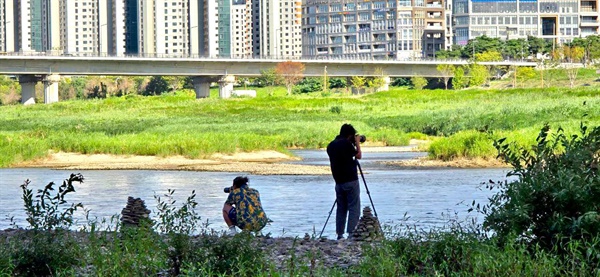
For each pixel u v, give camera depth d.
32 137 68.81
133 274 13.82
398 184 38.25
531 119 85.00
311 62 195.50
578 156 14.73
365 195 33.06
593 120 75.25
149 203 30.55
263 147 63.72
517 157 15.56
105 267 14.12
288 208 28.52
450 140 55.38
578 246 13.50
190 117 112.75
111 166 53.69
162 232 16.58
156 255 14.66
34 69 168.25
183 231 16.38
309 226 23.55
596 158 14.79
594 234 13.73
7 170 51.38
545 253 13.80
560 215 14.04
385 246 14.68
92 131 83.75
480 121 88.25
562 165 14.85
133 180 42.53
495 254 13.44
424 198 31.50
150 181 41.91
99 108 143.00
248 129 85.56
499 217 14.80
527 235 14.36
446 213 26.02
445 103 130.88
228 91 187.62
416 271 14.26
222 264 14.05
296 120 104.62
